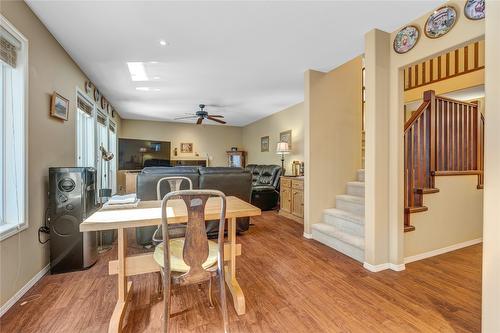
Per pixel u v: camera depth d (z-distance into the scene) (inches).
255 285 84.9
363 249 102.8
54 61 101.7
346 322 65.7
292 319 66.9
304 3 79.7
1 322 64.7
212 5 80.5
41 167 91.1
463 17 75.5
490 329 53.3
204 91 180.4
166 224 52.7
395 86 95.9
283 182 194.4
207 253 56.9
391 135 97.7
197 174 124.4
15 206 78.0
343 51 114.3
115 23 91.0
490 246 53.3
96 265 100.4
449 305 73.2
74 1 78.5
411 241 104.7
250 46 109.3
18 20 76.4
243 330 62.6
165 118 289.9
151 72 141.4
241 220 140.6
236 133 350.0
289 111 237.8
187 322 65.7
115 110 244.5
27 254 81.3
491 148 52.9
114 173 243.6
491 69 52.6
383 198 97.7
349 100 149.7
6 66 76.2
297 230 152.9
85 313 68.7
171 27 93.7
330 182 143.9
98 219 58.3
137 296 77.7
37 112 88.2
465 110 125.3
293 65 130.8
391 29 95.4
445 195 114.5
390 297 77.5
